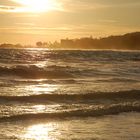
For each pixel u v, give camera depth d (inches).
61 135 719.7
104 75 1866.4
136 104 1038.4
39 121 820.6
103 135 724.7
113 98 1116.5
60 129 764.0
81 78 1716.3
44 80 1550.2
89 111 917.8
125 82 1579.7
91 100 1083.9
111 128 781.9
